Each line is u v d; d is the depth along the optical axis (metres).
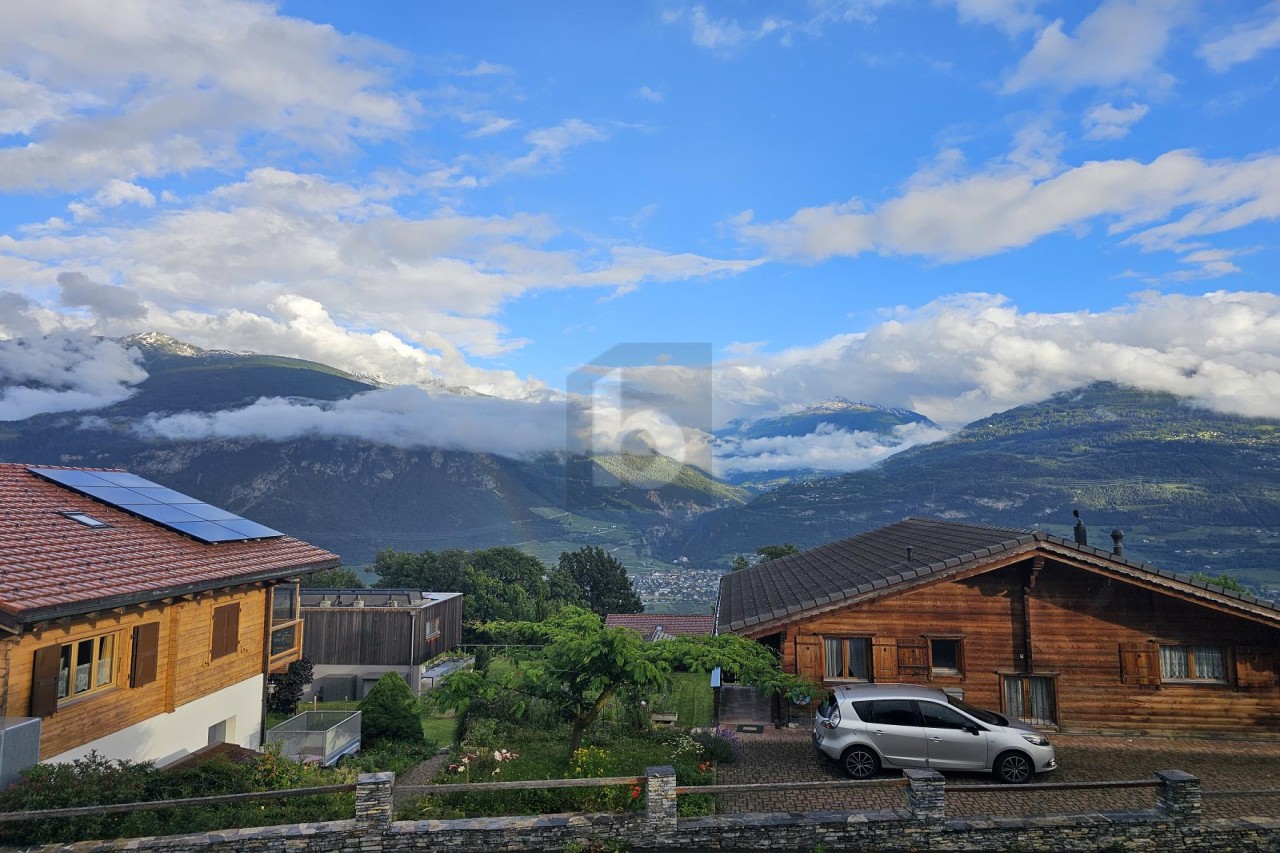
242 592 20.25
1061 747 16.25
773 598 21.64
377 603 50.03
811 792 12.99
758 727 17.61
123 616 15.52
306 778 13.52
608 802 11.42
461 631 57.69
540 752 15.68
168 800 10.27
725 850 10.43
